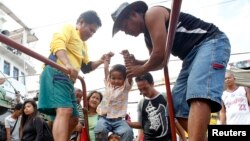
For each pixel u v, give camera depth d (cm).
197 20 195
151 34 182
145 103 340
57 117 241
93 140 364
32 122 397
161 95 336
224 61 179
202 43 188
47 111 255
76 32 275
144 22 197
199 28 191
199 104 168
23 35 1909
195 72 175
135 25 198
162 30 179
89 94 393
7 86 1803
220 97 170
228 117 439
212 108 172
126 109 333
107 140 321
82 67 312
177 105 208
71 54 268
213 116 537
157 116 327
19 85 2050
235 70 576
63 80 251
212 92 167
